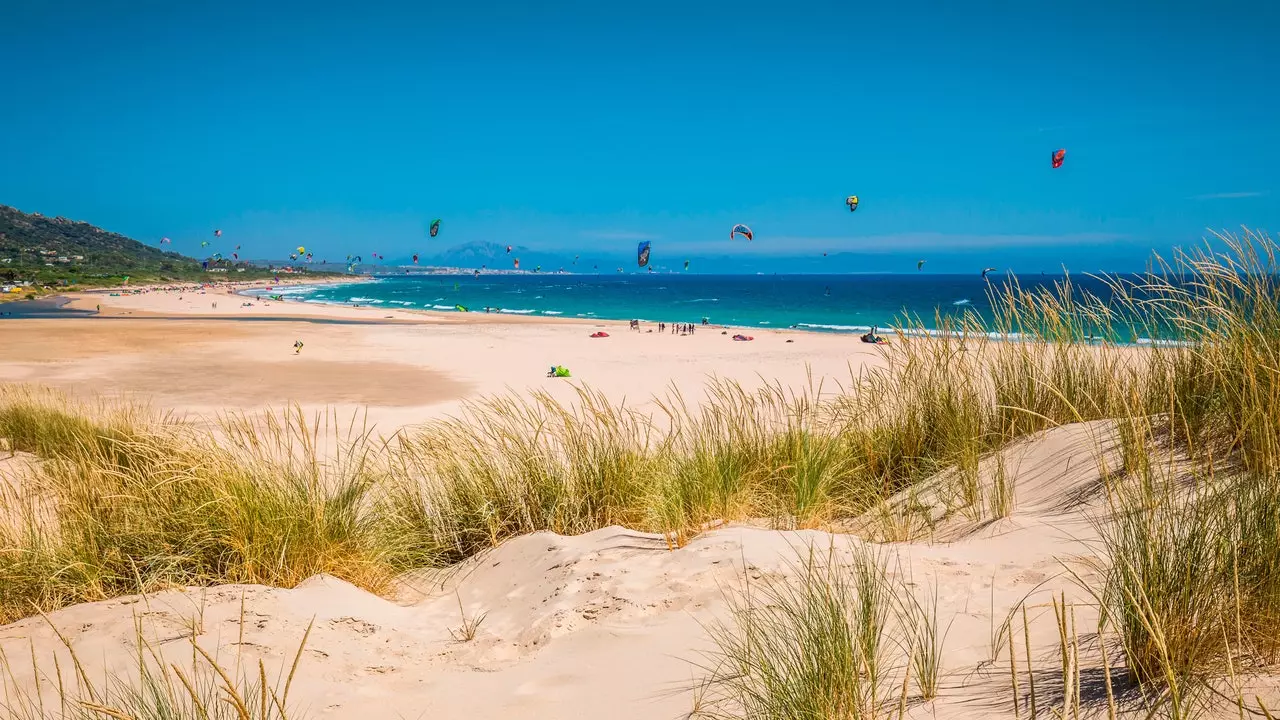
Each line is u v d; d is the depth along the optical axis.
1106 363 4.88
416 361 30.62
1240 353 3.79
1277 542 2.09
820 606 2.37
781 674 2.19
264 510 3.96
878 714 2.03
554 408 5.17
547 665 2.74
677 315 73.19
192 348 34.78
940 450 5.08
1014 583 2.87
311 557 3.90
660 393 20.72
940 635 2.47
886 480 5.00
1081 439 4.39
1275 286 3.97
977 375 5.35
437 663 2.90
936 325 5.95
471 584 4.00
